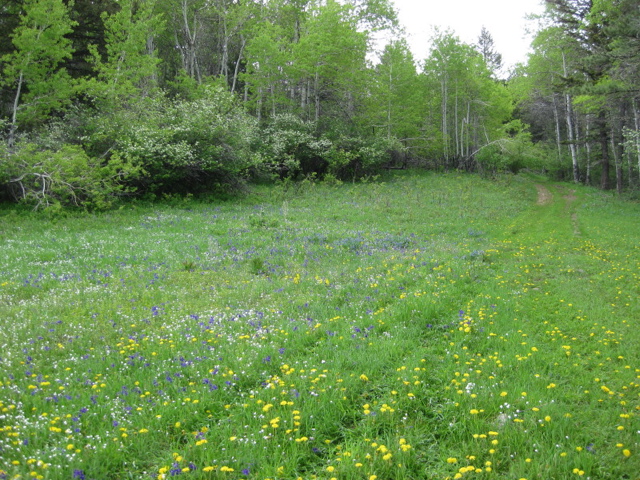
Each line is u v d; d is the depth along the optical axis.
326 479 4.04
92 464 4.02
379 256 14.23
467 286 10.60
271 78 39.94
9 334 7.17
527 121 67.38
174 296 9.80
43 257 13.02
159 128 26.16
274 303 9.29
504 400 5.38
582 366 6.57
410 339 7.23
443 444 4.59
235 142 27.75
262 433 4.62
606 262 14.41
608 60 26.48
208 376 5.88
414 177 41.84
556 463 4.21
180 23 45.91
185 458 4.23
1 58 23.27
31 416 4.83
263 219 19.69
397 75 44.72
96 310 8.62
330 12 40.16
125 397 5.27
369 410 5.19
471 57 50.00
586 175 49.41
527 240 19.00
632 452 4.43
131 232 17.25
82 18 31.38
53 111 28.78
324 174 36.72
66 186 20.19
